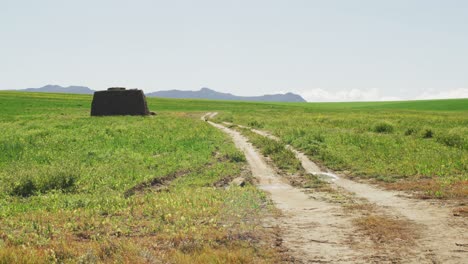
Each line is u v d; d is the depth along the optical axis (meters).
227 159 30.86
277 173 26.36
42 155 30.05
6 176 22.11
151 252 10.24
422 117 72.38
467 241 11.35
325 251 10.80
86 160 28.86
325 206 16.72
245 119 72.12
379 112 101.56
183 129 49.38
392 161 27.80
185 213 14.23
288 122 61.25
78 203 16.66
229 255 9.88
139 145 35.94
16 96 129.00
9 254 9.53
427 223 13.34
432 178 22.64
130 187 20.78
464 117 71.00
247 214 14.74
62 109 94.06
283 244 11.39
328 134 41.66
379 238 11.86
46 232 12.09
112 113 79.44
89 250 9.98
